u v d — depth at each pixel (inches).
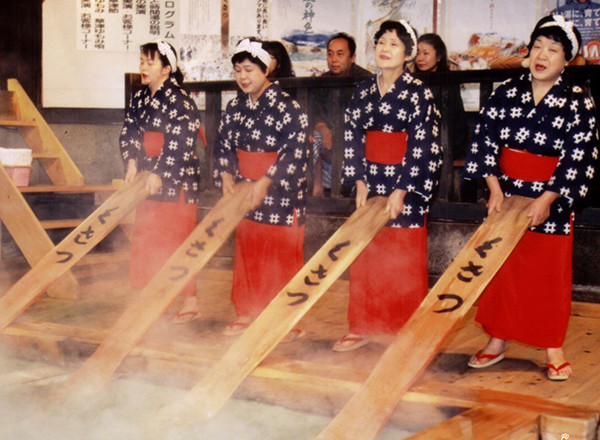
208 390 115.3
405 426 115.0
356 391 112.1
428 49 216.5
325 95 237.0
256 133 155.2
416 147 137.9
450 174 200.8
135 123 175.8
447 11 247.6
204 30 266.7
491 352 139.3
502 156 134.5
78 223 227.6
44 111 273.4
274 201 156.3
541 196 128.4
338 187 215.3
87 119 271.9
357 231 136.5
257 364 118.8
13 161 224.7
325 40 259.6
